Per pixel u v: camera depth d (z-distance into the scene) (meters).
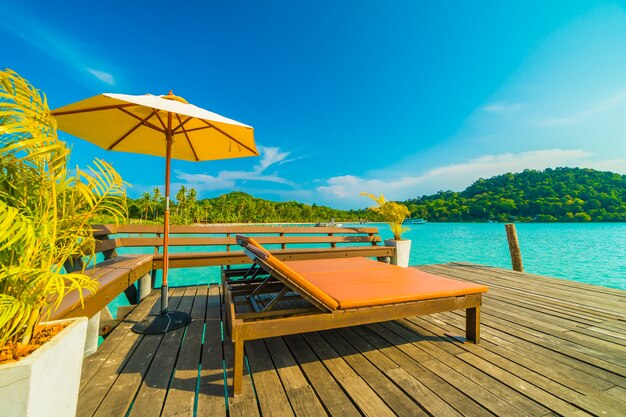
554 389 1.75
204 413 1.50
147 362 2.04
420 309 2.13
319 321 1.86
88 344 2.12
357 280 2.53
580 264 11.95
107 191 1.30
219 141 3.67
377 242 6.27
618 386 1.79
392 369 1.98
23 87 1.00
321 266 3.26
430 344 2.39
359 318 1.96
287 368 1.99
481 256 14.23
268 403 1.60
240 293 2.80
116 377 1.84
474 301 2.36
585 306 3.52
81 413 1.48
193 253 4.08
